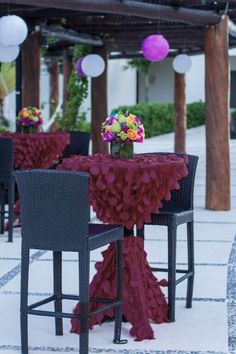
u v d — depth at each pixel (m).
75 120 16.12
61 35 12.20
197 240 8.30
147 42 10.58
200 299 5.78
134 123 4.97
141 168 4.62
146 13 9.27
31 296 5.86
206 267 6.89
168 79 31.31
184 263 7.06
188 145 23.66
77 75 15.62
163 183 4.82
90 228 4.63
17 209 9.10
